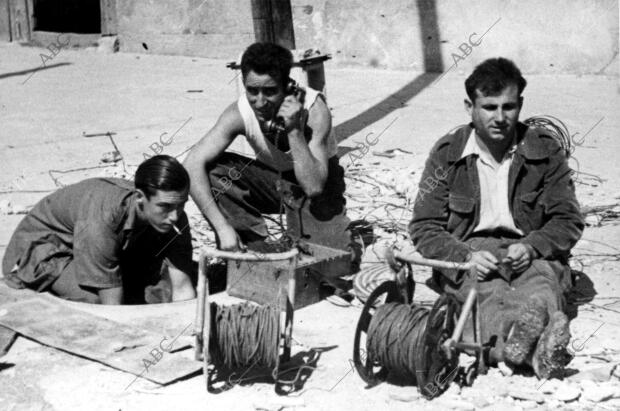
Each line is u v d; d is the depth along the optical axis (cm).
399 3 1450
